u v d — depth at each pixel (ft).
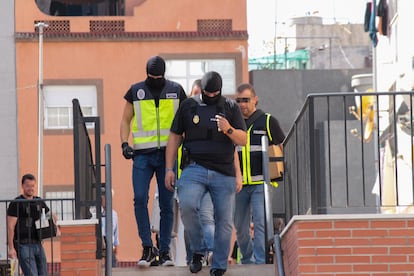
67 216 332.19
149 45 459.73
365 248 121.39
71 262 132.67
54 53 456.45
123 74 458.50
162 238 139.85
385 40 390.21
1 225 416.26
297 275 122.42
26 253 160.04
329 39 620.90
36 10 456.86
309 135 123.75
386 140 299.79
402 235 121.49
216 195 132.46
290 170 138.82
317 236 121.60
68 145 451.94
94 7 469.57
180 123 134.10
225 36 459.73
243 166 145.48
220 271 132.16
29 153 450.30
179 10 461.78
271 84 510.58
